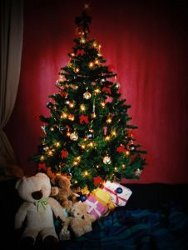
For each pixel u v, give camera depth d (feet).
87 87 9.59
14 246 7.89
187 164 13.33
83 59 9.61
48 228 8.05
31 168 13.19
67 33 12.62
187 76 12.93
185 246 7.67
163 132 13.24
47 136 9.93
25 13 12.42
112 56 12.76
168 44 12.80
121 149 12.55
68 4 12.53
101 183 10.64
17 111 12.88
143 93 13.01
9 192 10.09
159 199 11.31
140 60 12.84
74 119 9.95
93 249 7.65
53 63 12.73
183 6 12.64
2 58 12.01
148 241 7.85
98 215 9.22
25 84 12.76
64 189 9.30
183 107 13.11
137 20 12.68
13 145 13.05
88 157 9.74
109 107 9.93
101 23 12.64
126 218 9.21
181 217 9.11
